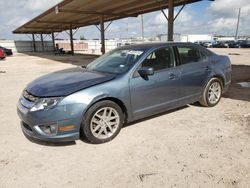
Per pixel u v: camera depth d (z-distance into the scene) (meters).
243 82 7.87
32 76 10.79
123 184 2.48
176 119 4.30
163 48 4.10
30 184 2.51
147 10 19.05
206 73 4.70
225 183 2.45
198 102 5.25
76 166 2.83
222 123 4.08
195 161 2.88
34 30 43.31
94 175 2.65
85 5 16.95
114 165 2.84
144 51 3.91
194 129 3.85
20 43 49.00
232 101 5.45
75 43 51.22
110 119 3.48
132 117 3.74
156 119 4.31
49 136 3.12
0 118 4.63
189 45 4.55
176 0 14.07
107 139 3.45
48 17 24.77
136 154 3.09
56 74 4.13
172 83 4.11
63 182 2.53
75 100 3.10
